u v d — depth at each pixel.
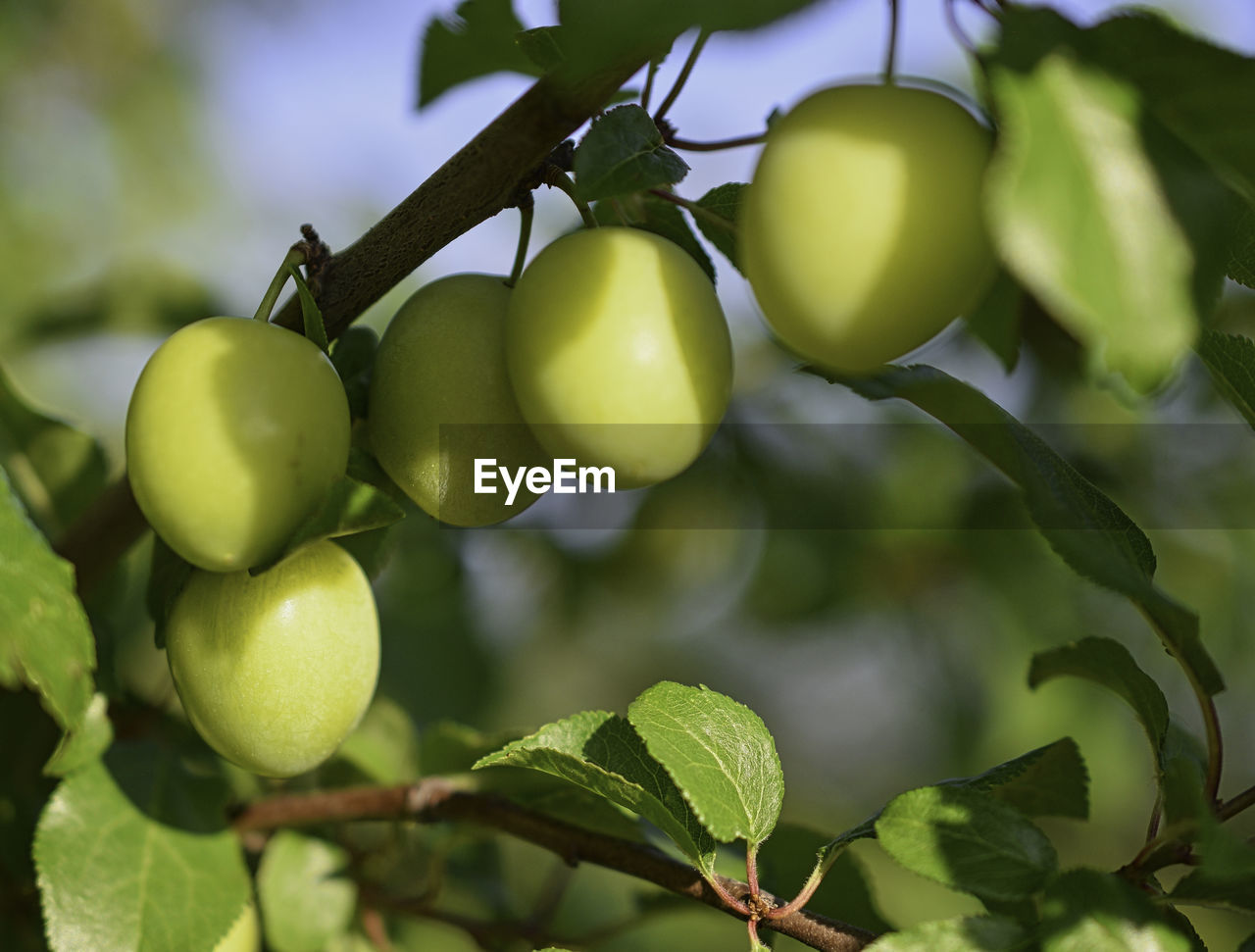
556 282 0.36
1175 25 0.31
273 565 0.37
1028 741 0.67
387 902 0.46
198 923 0.39
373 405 0.39
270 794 0.47
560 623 0.70
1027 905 0.36
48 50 0.94
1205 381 0.58
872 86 0.34
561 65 0.35
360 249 0.38
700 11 0.32
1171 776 0.35
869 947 0.34
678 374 0.36
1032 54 0.31
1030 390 0.61
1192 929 0.34
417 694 0.60
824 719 0.92
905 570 0.67
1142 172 0.31
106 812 0.40
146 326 0.53
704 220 0.39
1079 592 0.65
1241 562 0.62
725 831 0.35
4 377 0.43
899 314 0.34
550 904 0.47
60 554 0.41
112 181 0.94
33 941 0.42
